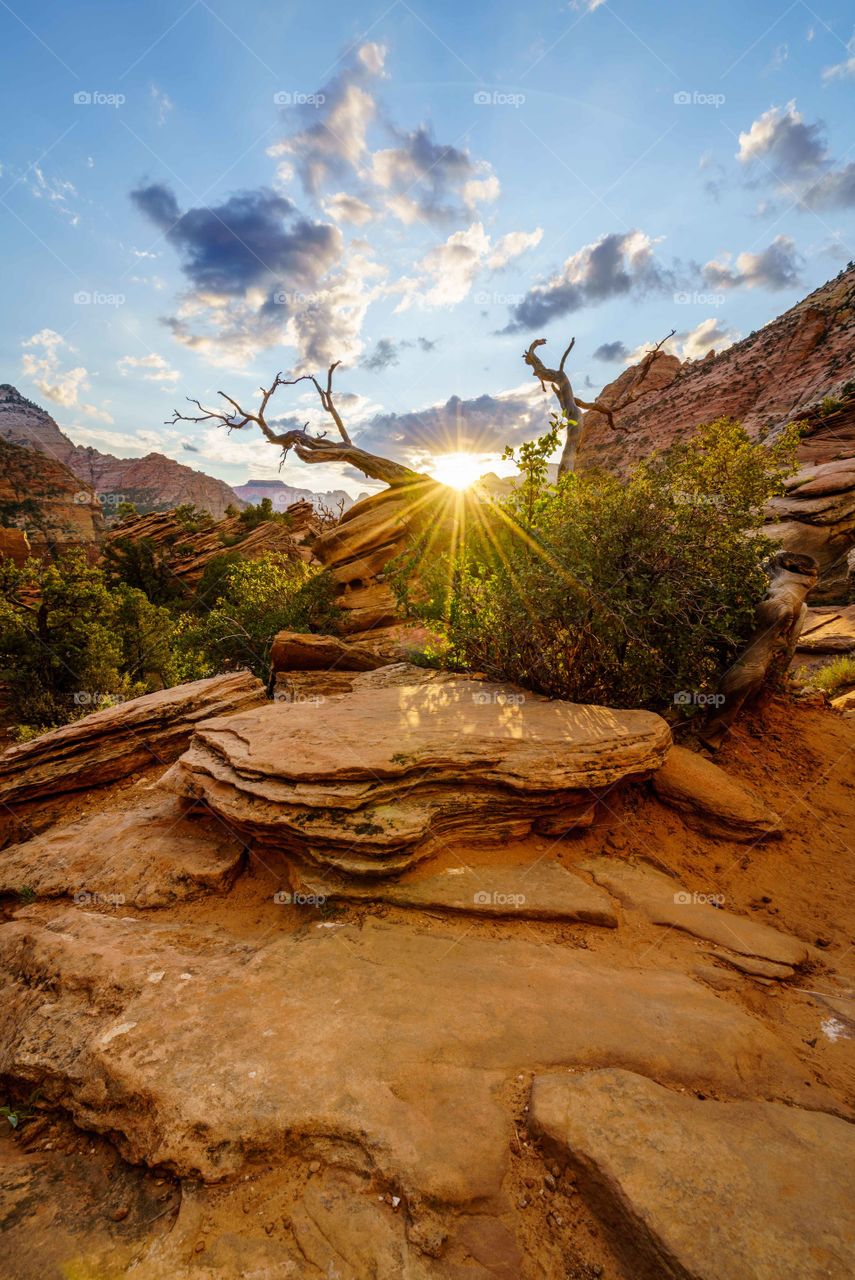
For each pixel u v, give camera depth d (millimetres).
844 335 69625
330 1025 2949
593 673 6602
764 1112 2490
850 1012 3301
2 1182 2418
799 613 7891
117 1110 2600
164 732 8070
